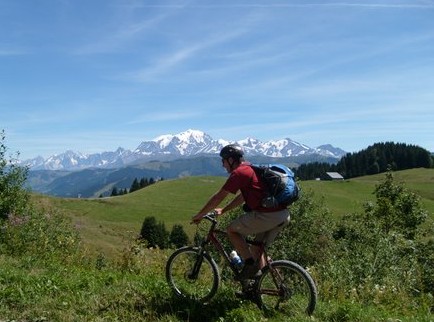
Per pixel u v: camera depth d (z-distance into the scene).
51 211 17.86
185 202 150.12
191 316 7.39
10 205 16.42
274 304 7.53
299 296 7.39
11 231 13.79
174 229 69.06
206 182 182.62
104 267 12.20
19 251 13.36
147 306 7.55
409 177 189.38
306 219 24.05
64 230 16.34
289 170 7.41
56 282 8.27
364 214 35.53
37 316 6.92
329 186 154.38
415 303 9.77
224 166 7.54
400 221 35.34
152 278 9.09
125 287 8.21
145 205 140.88
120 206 136.62
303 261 23.17
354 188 153.62
